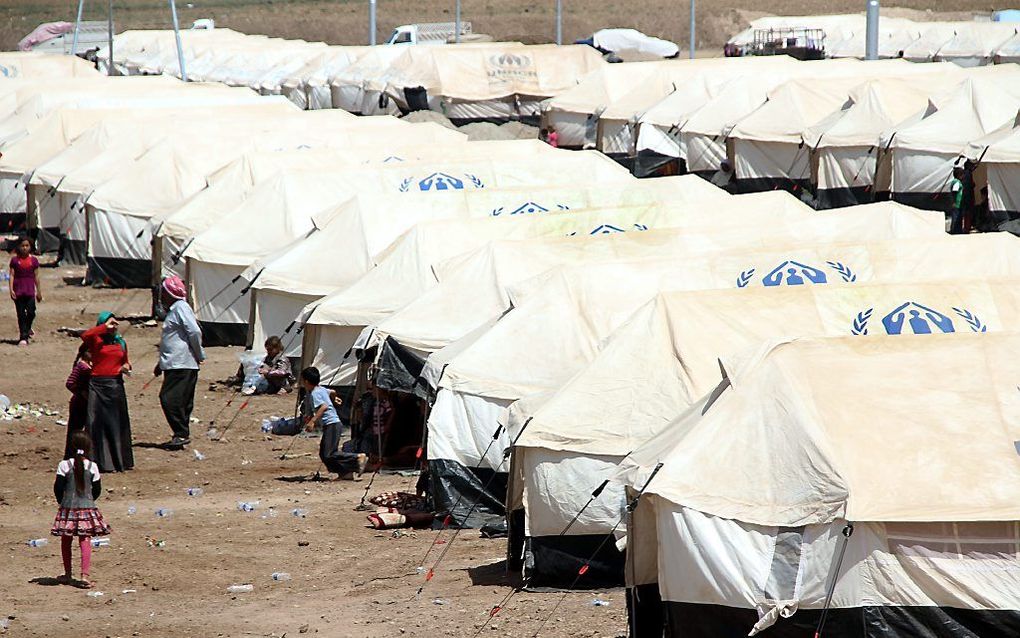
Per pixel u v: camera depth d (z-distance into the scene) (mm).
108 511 53312
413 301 61656
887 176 125875
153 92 167875
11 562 46031
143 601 42000
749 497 33250
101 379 59094
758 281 57156
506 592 42812
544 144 110625
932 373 35188
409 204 81562
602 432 43375
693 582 33219
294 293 78250
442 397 51844
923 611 31219
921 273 59531
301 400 69062
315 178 92312
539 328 52938
